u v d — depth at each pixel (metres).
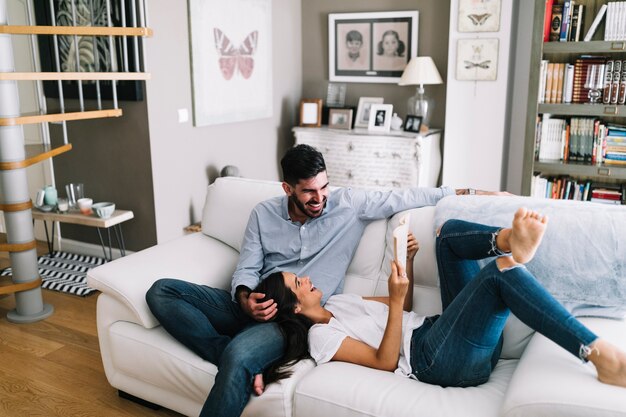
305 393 1.67
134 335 2.07
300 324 1.89
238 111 4.33
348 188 2.29
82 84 3.72
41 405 2.27
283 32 4.81
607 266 1.74
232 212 2.50
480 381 1.69
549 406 1.37
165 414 2.20
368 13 4.68
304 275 2.13
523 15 4.09
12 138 2.84
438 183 4.73
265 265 2.24
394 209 2.19
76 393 2.35
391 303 1.73
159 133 3.65
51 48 3.82
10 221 2.95
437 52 4.53
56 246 4.21
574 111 3.40
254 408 1.76
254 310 1.93
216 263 2.37
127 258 2.29
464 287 1.68
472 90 4.11
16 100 2.82
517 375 1.55
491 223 1.93
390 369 1.75
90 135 3.81
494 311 1.61
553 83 3.48
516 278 1.54
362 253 2.22
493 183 4.20
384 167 4.37
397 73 4.69
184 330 1.93
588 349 1.40
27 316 3.06
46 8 3.76
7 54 2.74
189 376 1.93
